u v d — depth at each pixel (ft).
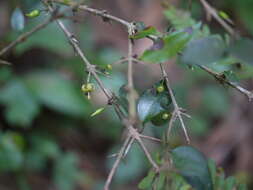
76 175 12.13
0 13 12.56
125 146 4.18
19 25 5.75
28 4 6.70
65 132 12.87
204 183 4.11
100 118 12.60
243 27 14.53
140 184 4.23
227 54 3.76
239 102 14.12
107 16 4.89
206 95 13.91
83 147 13.12
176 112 4.40
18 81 11.99
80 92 12.20
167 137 4.28
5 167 10.73
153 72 13.67
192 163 4.14
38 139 12.16
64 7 5.76
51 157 12.09
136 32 4.63
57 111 12.57
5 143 10.85
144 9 14.55
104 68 4.72
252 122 13.96
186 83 13.75
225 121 14.01
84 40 12.93
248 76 5.15
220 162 13.57
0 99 11.66
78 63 12.55
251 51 3.70
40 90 11.97
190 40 4.00
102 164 13.04
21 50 11.19
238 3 14.51
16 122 11.41
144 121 4.50
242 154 13.70
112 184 12.35
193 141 13.47
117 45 14.16
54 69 12.71
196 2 12.97
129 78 4.02
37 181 11.85
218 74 4.62
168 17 7.30
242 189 5.03
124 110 4.64
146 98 4.56
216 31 11.41
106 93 4.63
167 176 4.11
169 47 4.00
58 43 11.81
